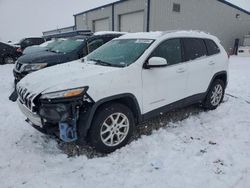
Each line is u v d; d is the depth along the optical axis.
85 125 3.30
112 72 3.56
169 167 3.24
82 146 3.77
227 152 3.59
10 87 7.90
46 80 3.53
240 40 25.56
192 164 3.30
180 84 4.46
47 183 2.92
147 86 3.90
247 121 4.79
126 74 3.66
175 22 19.23
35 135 4.16
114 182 2.96
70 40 7.83
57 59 6.66
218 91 5.54
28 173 3.12
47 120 3.27
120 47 4.41
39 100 3.31
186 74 4.54
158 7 17.95
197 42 4.95
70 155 3.55
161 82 4.10
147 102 3.96
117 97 3.54
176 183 2.92
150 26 18.22
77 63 4.39
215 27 22.59
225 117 5.02
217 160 3.39
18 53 16.23
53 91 3.20
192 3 19.89
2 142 3.91
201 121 4.82
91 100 3.29
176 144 3.84
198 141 3.95
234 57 21.66
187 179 2.99
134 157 3.50
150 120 4.78
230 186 2.86
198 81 4.86
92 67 3.88
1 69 12.86
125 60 3.93
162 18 18.38
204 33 5.29
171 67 4.25
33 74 4.07
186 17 19.84
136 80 3.75
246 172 3.11
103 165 3.30
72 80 3.32
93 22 25.66
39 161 3.38
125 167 3.26
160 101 4.16
